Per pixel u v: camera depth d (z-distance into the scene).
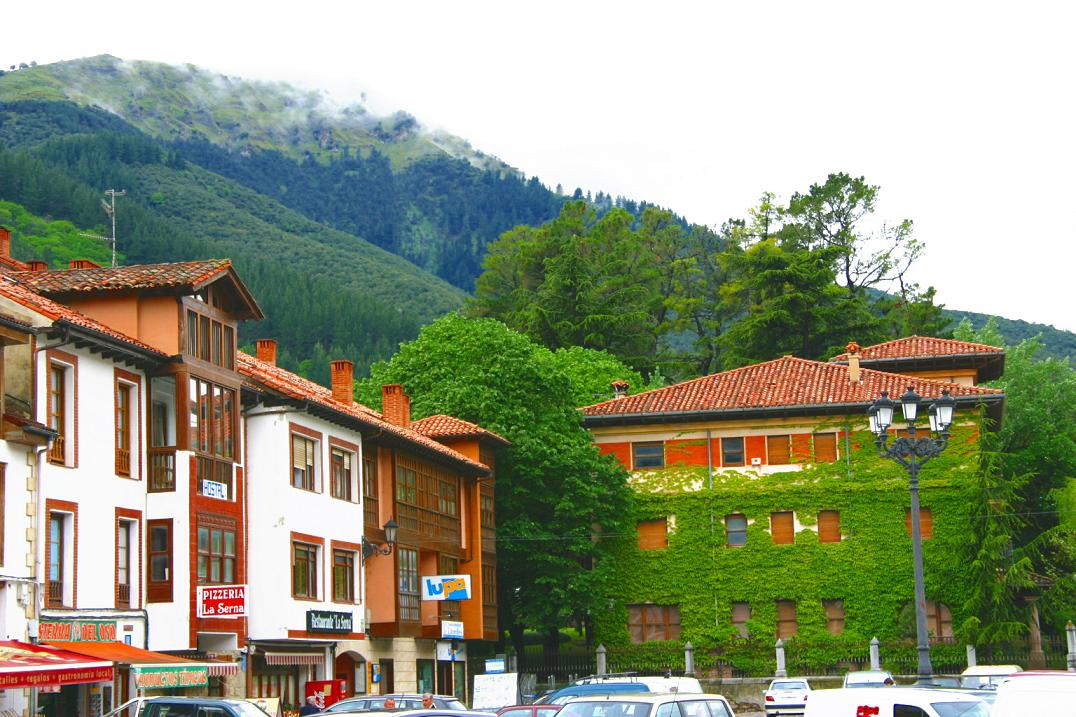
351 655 45.91
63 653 27.11
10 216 178.75
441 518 53.66
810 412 62.62
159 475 35.88
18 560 30.23
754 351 89.62
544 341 91.62
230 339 39.28
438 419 58.19
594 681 32.56
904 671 59.97
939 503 61.16
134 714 26.28
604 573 60.47
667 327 100.56
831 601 61.81
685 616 62.53
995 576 59.41
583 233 109.56
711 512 63.03
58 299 36.59
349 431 46.38
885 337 93.69
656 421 64.00
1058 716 16.45
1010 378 81.25
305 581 42.25
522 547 59.62
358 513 46.59
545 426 61.62
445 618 52.53
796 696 45.59
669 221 110.12
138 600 34.97
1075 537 62.28
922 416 62.56
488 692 41.47
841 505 62.03
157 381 36.75
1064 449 76.69
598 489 60.38
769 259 90.12
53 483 31.88
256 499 40.59
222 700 26.23
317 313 175.38
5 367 31.03
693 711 22.19
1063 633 61.53
